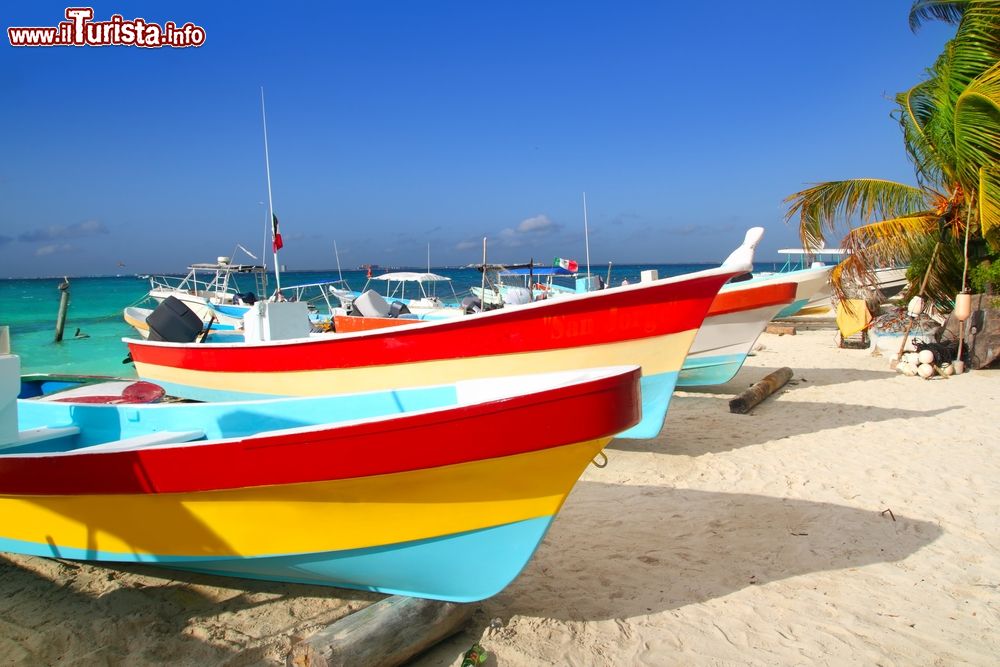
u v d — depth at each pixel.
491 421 2.97
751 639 3.38
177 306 10.88
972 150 10.34
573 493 5.64
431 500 3.15
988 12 10.30
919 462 6.36
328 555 3.36
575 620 3.56
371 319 11.07
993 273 11.45
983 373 11.20
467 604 3.49
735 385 11.03
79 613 3.69
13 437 4.49
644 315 6.17
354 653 2.90
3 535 3.87
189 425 4.93
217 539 3.38
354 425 3.02
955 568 4.17
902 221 12.62
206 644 3.35
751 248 5.92
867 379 11.04
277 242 9.11
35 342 20.69
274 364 7.58
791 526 4.86
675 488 5.75
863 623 3.53
